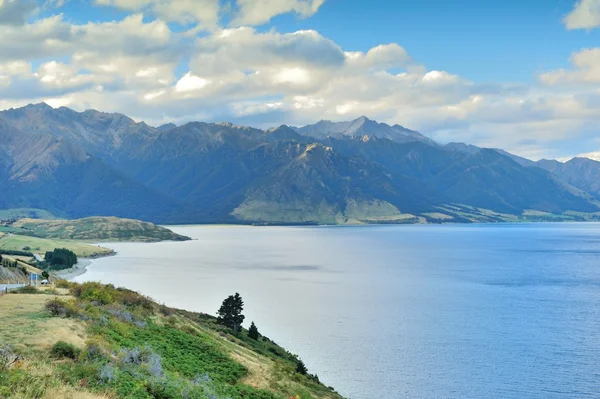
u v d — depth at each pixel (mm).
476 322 127500
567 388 82812
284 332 117062
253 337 95125
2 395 25562
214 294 169375
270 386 52000
